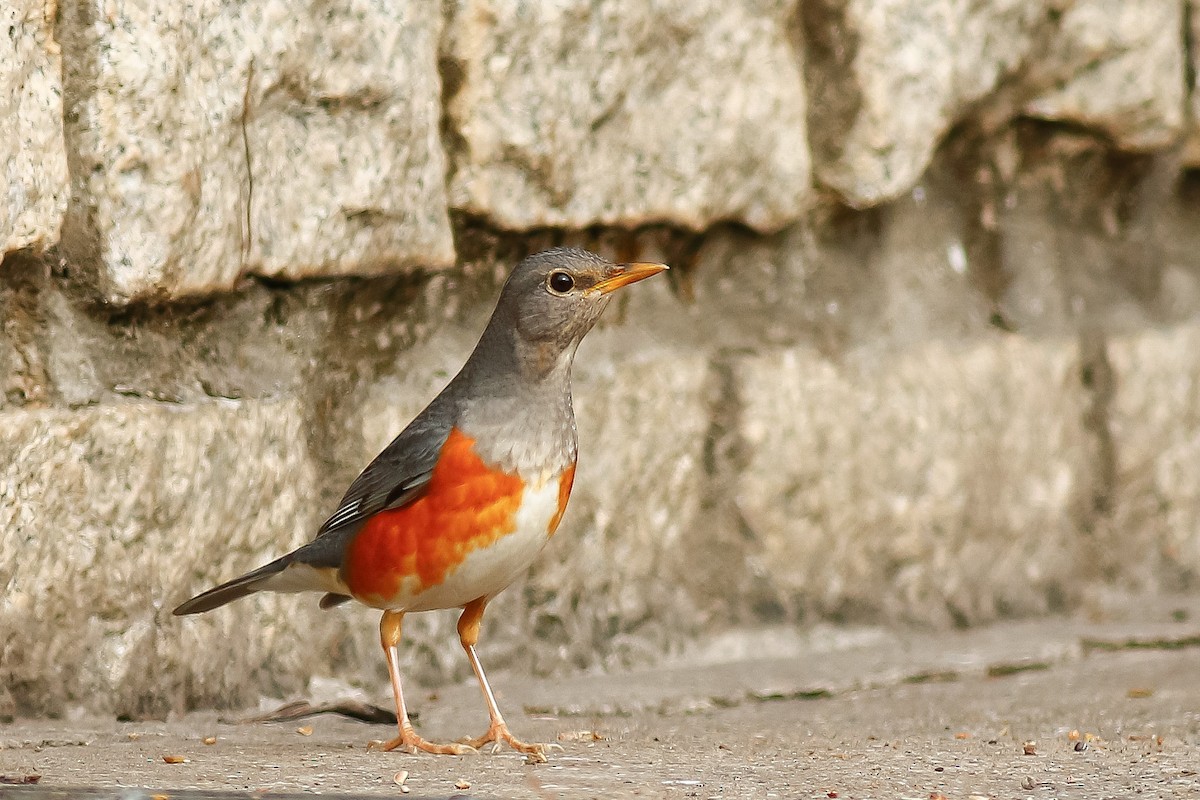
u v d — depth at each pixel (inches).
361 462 431.2
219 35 375.2
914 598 525.3
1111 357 572.7
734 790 289.7
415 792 279.6
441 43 426.0
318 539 355.6
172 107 362.9
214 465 383.9
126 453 362.9
